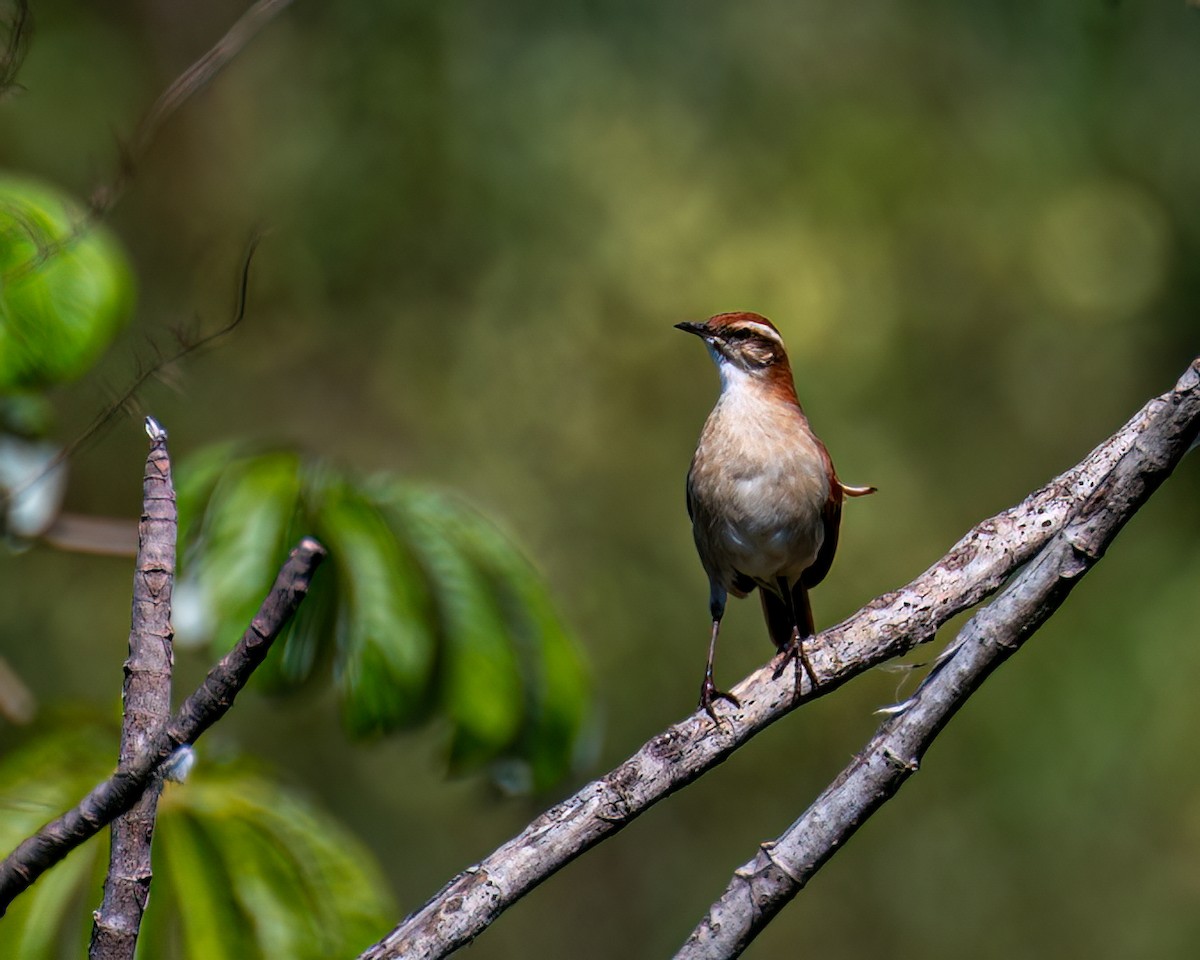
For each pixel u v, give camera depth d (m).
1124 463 3.93
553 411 15.05
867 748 4.05
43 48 14.88
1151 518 16.39
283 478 6.12
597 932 15.38
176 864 5.07
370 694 5.95
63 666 13.38
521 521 14.51
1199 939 14.73
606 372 15.08
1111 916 15.05
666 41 16.27
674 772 4.13
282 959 5.02
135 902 3.58
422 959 3.89
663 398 14.98
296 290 15.43
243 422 14.73
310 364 15.31
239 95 16.00
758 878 4.02
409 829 14.18
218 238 15.43
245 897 5.07
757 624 14.38
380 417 15.28
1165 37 16.66
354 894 5.25
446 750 6.36
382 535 6.09
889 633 4.42
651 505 14.63
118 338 7.34
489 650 6.24
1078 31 16.67
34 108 14.63
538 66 16.00
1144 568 16.17
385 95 15.88
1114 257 16.39
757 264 15.27
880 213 15.93
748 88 16.22
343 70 16.02
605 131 15.78
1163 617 15.85
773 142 16.06
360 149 15.81
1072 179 16.61
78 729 5.50
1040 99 16.73
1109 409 16.11
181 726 3.48
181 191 15.47
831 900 15.56
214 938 5.01
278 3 6.45
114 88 15.22
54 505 6.48
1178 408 3.88
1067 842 15.42
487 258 15.59
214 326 14.29
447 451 15.02
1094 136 16.75
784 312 15.16
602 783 4.12
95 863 5.02
